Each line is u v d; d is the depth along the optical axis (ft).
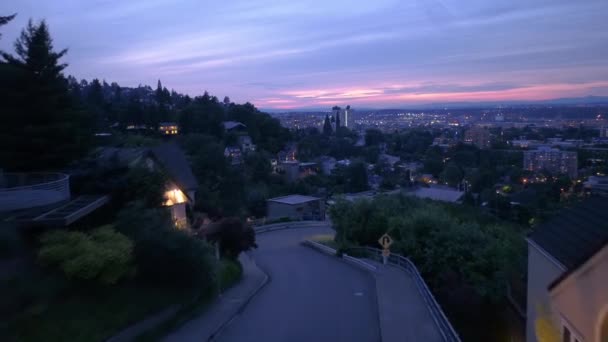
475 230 65.16
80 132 59.31
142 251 39.01
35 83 55.93
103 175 53.62
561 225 36.76
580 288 21.79
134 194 54.29
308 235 111.14
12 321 26.58
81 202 46.68
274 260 79.36
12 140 53.57
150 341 33.35
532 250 39.81
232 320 41.24
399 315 41.57
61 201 46.11
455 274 56.44
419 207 95.14
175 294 39.65
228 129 280.31
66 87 59.67
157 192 56.13
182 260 40.37
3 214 39.68
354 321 40.83
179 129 251.39
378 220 84.89
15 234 35.01
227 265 61.62
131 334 32.27
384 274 59.57
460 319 50.83
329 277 62.03
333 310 44.73
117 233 38.63
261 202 151.12
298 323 40.27
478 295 52.39
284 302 48.49
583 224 33.78
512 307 50.90
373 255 73.72
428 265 62.08
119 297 34.24
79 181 52.42
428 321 39.75
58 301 30.45
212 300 47.03
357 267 68.54
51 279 31.96
